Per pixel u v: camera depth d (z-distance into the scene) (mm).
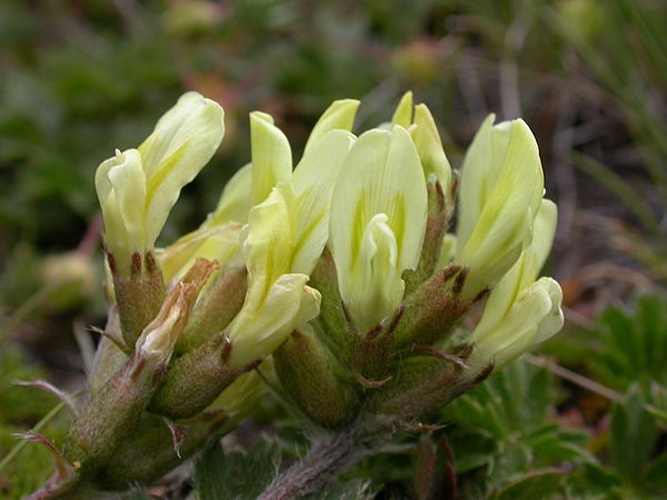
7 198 227
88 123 239
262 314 102
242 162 230
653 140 215
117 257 107
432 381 106
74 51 256
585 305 197
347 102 108
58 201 228
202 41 259
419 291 104
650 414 136
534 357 147
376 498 126
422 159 111
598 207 229
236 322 103
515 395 135
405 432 121
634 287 202
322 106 243
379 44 271
